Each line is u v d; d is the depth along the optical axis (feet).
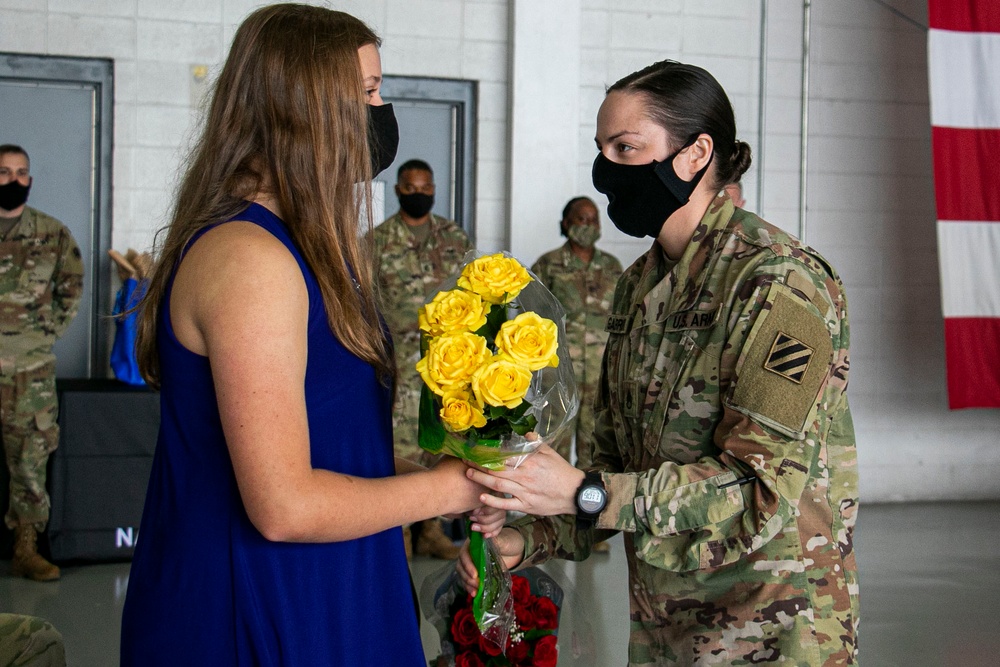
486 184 18.69
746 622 4.50
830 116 19.39
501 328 3.97
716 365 4.58
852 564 4.85
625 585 13.60
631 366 5.08
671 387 4.75
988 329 17.30
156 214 17.22
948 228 17.07
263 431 3.31
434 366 3.87
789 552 4.50
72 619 11.79
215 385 3.38
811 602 4.49
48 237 14.16
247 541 3.63
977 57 16.85
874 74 19.49
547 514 4.44
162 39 17.08
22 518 13.73
